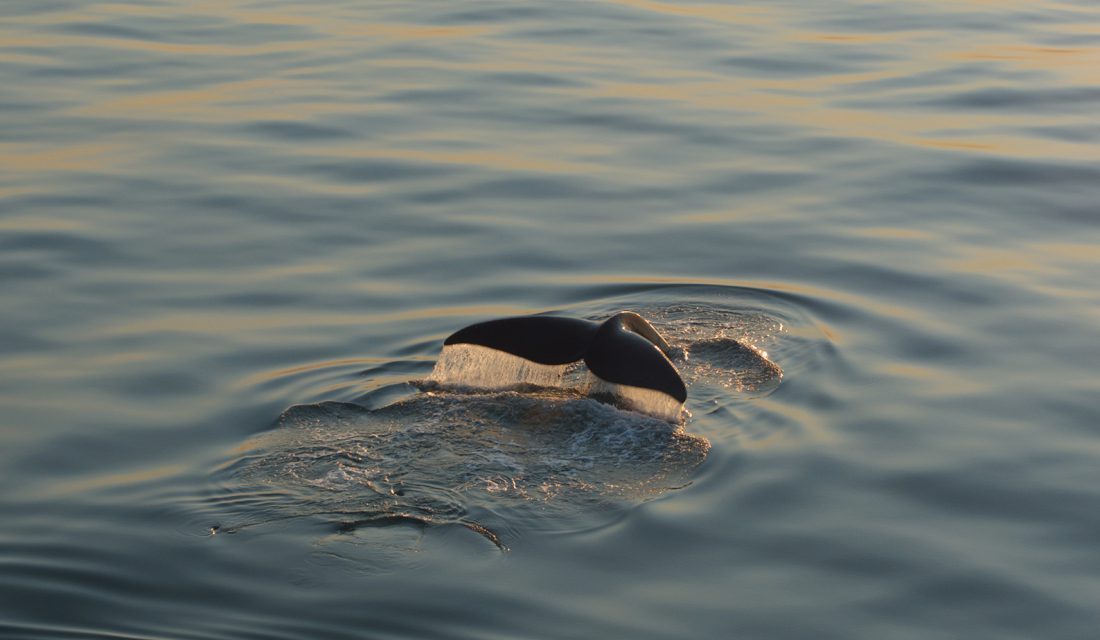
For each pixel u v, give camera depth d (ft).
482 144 102.47
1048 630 44.32
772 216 88.22
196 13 146.30
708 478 53.16
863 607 45.50
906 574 47.47
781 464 54.75
